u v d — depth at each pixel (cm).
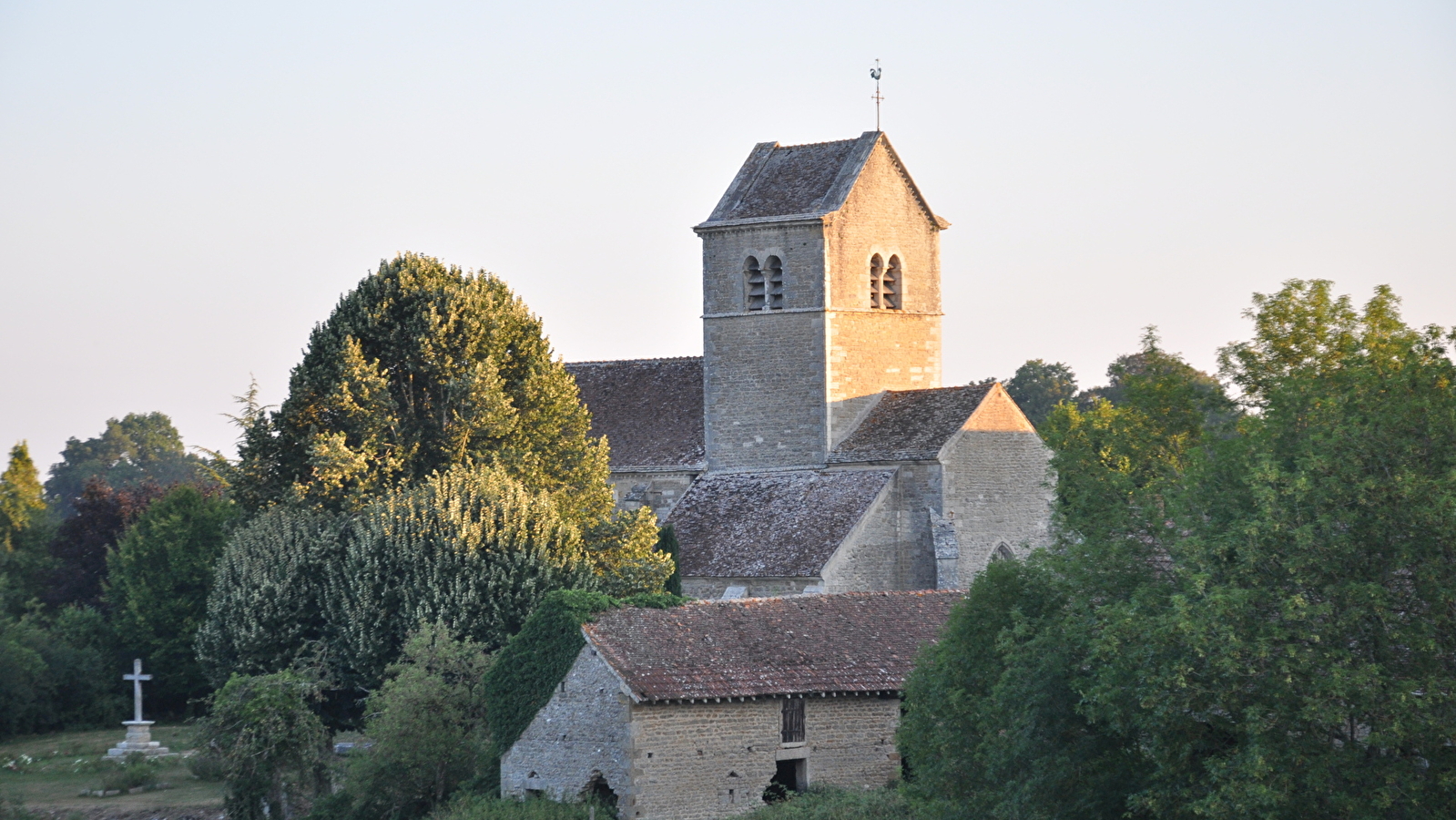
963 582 7625
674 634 5459
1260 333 5372
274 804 6050
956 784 4481
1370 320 5325
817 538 7419
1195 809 3653
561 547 6856
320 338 7600
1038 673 4241
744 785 5269
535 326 7875
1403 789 3497
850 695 5472
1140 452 5631
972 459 7719
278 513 7175
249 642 6869
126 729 9688
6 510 12738
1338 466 3744
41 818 6525
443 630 6156
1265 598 3738
